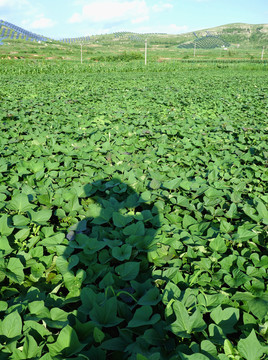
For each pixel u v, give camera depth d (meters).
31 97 10.58
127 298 1.91
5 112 7.48
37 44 81.56
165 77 21.47
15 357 1.47
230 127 6.61
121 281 2.04
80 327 1.63
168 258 2.29
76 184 3.30
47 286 2.12
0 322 1.58
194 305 1.78
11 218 2.59
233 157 4.95
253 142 5.98
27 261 2.21
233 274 2.10
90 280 2.07
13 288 2.00
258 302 1.83
